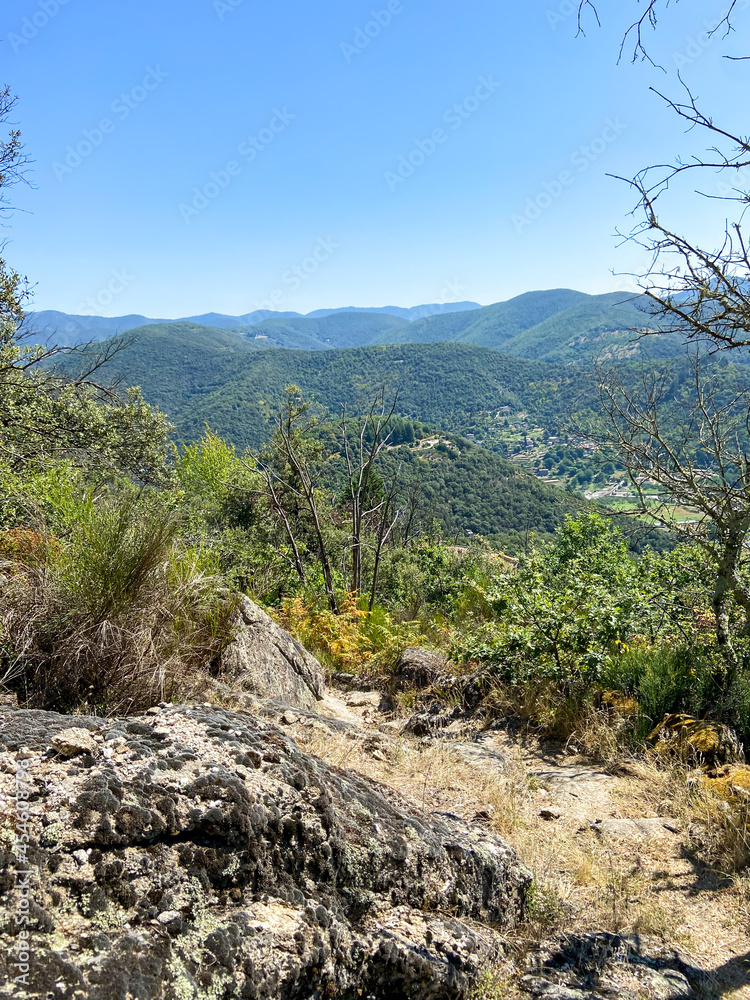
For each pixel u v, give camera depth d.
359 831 2.16
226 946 1.51
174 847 1.67
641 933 2.65
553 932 2.54
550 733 5.17
